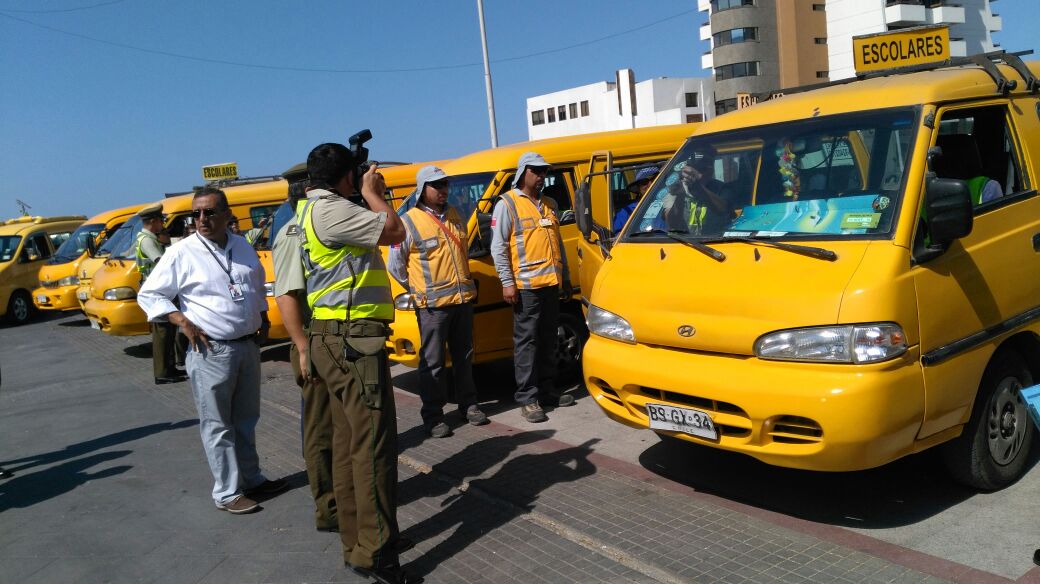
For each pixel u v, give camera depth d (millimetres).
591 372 4762
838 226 4188
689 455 5379
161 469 6230
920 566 3646
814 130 4676
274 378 9281
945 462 4332
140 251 10352
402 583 3969
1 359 13336
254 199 12305
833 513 4316
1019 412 4492
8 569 4602
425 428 6324
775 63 52969
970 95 4605
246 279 5109
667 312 4371
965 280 4133
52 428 7898
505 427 6383
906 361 3777
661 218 5020
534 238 6281
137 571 4449
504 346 7203
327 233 3896
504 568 4051
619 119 63219
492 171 7371
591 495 4820
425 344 6223
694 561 3875
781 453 3875
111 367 11312
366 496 3914
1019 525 4023
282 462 6109
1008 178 4820
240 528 4922
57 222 20219
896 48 5371
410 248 6156
